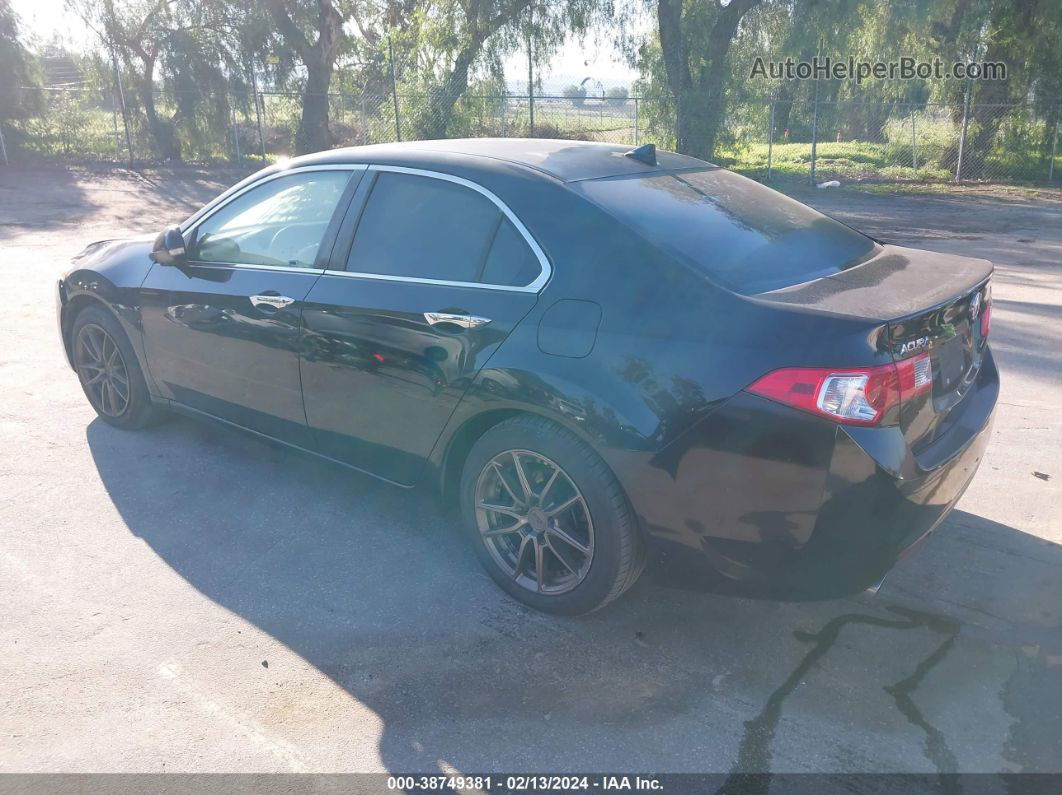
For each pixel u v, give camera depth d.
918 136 22.88
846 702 2.79
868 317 2.58
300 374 3.74
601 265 2.96
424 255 3.40
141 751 2.55
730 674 2.92
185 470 4.41
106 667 2.91
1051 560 3.62
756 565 2.75
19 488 4.19
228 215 4.16
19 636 3.07
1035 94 20.67
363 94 24.08
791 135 28.80
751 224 3.31
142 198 16.94
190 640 3.07
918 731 2.65
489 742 2.61
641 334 2.81
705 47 22.03
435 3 23.30
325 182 3.83
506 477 3.23
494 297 3.14
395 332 3.36
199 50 22.50
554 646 3.07
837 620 3.22
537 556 3.20
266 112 24.77
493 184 3.31
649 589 3.44
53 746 2.56
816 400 2.54
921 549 3.69
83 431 4.88
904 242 12.38
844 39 21.98
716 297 2.76
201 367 4.21
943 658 3.00
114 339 4.65
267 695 2.80
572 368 2.90
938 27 21.59
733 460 2.65
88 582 3.42
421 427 3.37
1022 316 7.74
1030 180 20.64
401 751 2.57
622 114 22.59
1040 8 20.09
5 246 10.98
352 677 2.89
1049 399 5.55
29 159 22.53
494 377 3.06
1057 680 2.88
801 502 2.60
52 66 29.56
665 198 3.31
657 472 2.76
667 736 2.63
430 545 3.75
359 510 4.04
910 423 2.70
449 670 2.93
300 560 3.61
